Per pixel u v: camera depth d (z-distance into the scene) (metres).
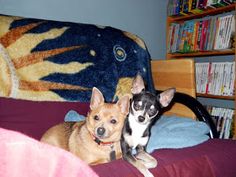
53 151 0.76
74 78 1.90
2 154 0.69
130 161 1.31
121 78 2.11
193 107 1.87
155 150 1.50
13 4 2.37
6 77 1.67
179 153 1.47
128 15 3.01
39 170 0.73
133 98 1.48
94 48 2.06
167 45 3.24
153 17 3.19
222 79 2.60
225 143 1.63
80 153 1.38
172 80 2.26
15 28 1.80
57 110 1.79
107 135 1.35
